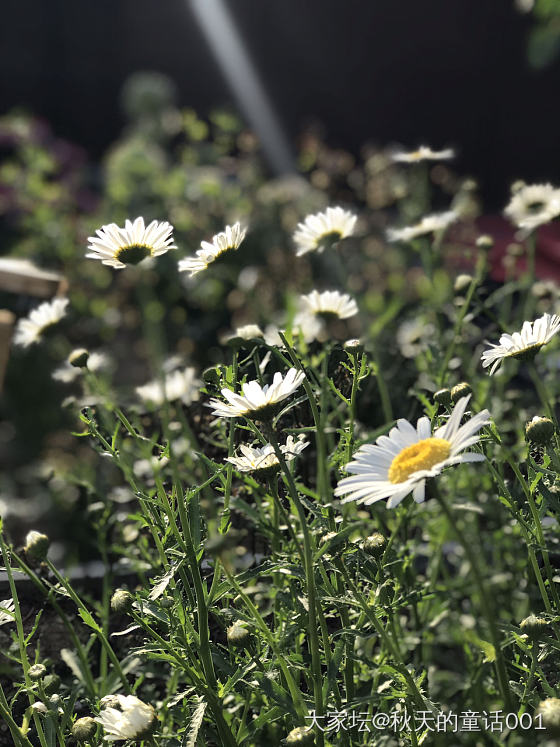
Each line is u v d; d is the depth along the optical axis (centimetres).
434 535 99
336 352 93
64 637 92
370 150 216
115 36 517
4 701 73
